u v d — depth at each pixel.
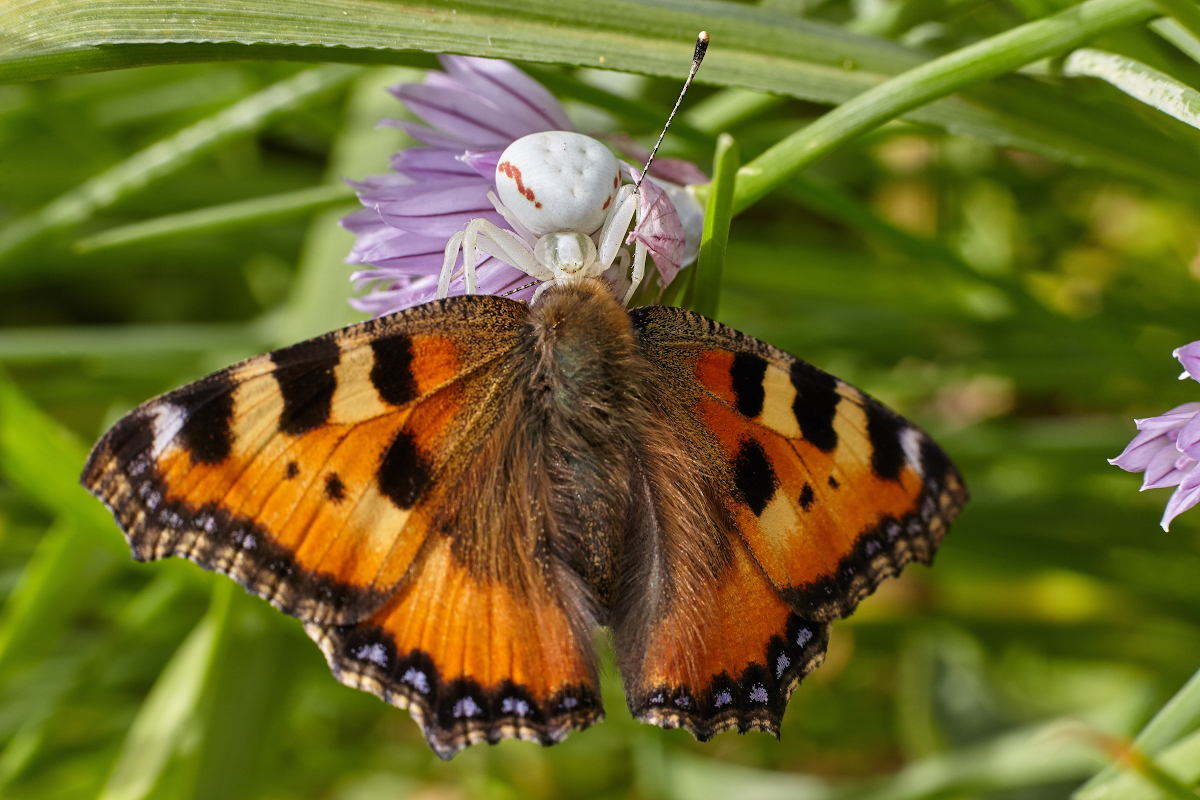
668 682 0.30
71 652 0.36
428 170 0.31
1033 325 0.35
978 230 0.37
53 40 0.31
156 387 0.37
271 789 0.35
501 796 0.36
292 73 0.35
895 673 0.36
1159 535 0.35
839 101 0.31
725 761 0.36
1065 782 0.34
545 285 0.31
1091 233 0.37
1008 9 0.34
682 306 0.31
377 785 0.37
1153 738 0.31
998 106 0.32
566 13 0.31
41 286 0.43
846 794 0.34
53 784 0.36
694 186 0.31
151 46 0.31
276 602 0.30
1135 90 0.31
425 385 0.30
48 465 0.33
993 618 0.36
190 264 0.39
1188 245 0.36
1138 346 0.34
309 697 0.36
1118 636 0.35
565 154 0.30
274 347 0.36
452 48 0.31
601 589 0.30
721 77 0.31
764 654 0.30
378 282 0.32
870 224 0.33
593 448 0.30
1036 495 0.35
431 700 0.30
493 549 0.30
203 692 0.33
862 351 0.36
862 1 0.34
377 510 0.30
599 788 0.36
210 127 0.34
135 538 0.30
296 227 0.39
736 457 0.30
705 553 0.30
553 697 0.30
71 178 0.38
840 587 0.30
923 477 0.30
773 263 0.36
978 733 0.35
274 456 0.30
